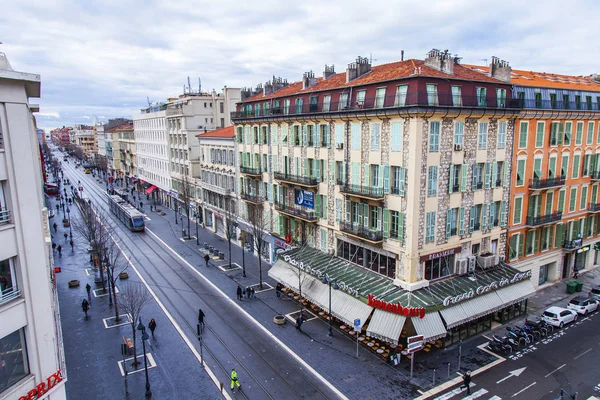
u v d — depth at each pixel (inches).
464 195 1198.9
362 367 1057.5
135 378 1026.7
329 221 1441.9
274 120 1664.6
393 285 1160.2
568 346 1142.3
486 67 1573.6
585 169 1590.8
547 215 1470.2
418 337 981.2
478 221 1272.1
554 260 1583.4
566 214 1571.1
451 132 1123.9
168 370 1059.9
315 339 1211.9
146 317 1375.5
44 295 620.1
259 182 1907.0
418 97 1016.9
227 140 2155.5
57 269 1747.0
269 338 1221.7
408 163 1073.5
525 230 1433.3
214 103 2920.8
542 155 1414.9
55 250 2230.6
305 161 1526.8
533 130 1360.7
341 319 1171.3
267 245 1939.0
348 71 1346.0
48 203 3577.8
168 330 1279.5
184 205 2795.3
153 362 1099.9
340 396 936.9
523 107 1272.1
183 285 1670.8
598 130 1589.6
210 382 1005.8
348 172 1307.8
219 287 1648.6
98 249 1549.0
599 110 1524.4
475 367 1041.5
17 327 580.1
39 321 612.1
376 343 1159.6
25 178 586.6
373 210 1238.3
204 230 2664.9
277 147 1700.3
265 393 956.6
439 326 1043.9
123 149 5068.9
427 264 1161.4
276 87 1889.8
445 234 1172.5
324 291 1285.7
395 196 1129.4
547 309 1293.1
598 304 1370.6
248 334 1248.2
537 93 1344.7
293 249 1599.4
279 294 1542.8
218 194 2406.5
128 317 1316.4
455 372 1021.2
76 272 1870.1
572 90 1471.5
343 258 1406.3
